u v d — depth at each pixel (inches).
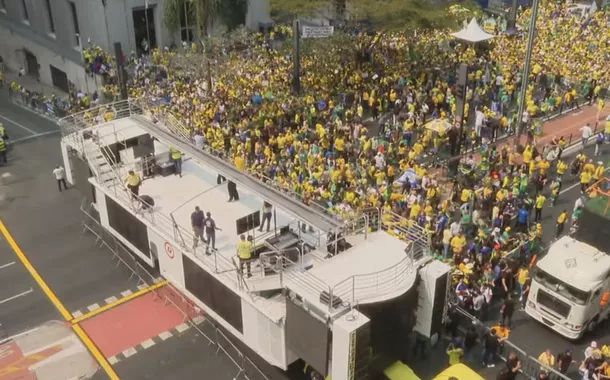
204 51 1827.0
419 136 1491.1
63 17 2014.0
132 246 1045.2
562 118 1683.1
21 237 1246.9
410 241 843.4
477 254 1023.0
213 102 1599.4
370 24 2012.8
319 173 1227.9
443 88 1705.2
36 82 2228.1
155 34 2080.5
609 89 1770.4
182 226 940.6
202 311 983.0
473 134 1475.1
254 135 1435.8
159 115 1290.6
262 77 1766.7
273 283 781.9
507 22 2246.6
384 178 1275.8
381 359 769.6
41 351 937.5
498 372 854.5
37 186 1451.8
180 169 1092.5
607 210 964.0
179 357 925.8
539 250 1090.7
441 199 1258.0
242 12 2139.5
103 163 1104.2
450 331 911.7
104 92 1774.1
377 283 754.2
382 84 1766.7
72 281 1107.9
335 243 823.7
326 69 1857.8
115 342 957.8
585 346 927.0
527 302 962.1
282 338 770.8
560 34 2123.5
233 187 997.8
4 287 1093.1
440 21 1865.2
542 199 1188.5
